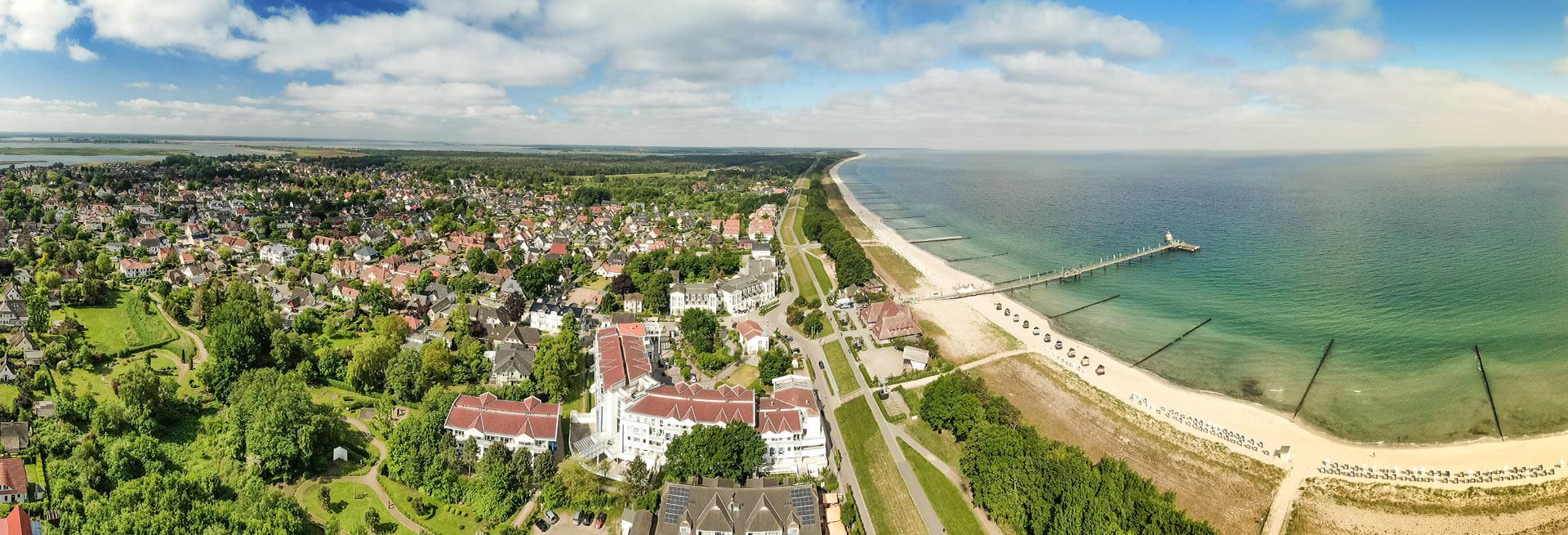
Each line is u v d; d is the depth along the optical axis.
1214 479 160.38
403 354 198.12
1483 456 169.25
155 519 125.69
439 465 153.12
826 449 175.00
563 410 192.62
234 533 129.00
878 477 164.62
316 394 195.25
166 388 182.00
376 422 177.38
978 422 168.25
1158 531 127.00
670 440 166.88
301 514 140.25
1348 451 172.00
